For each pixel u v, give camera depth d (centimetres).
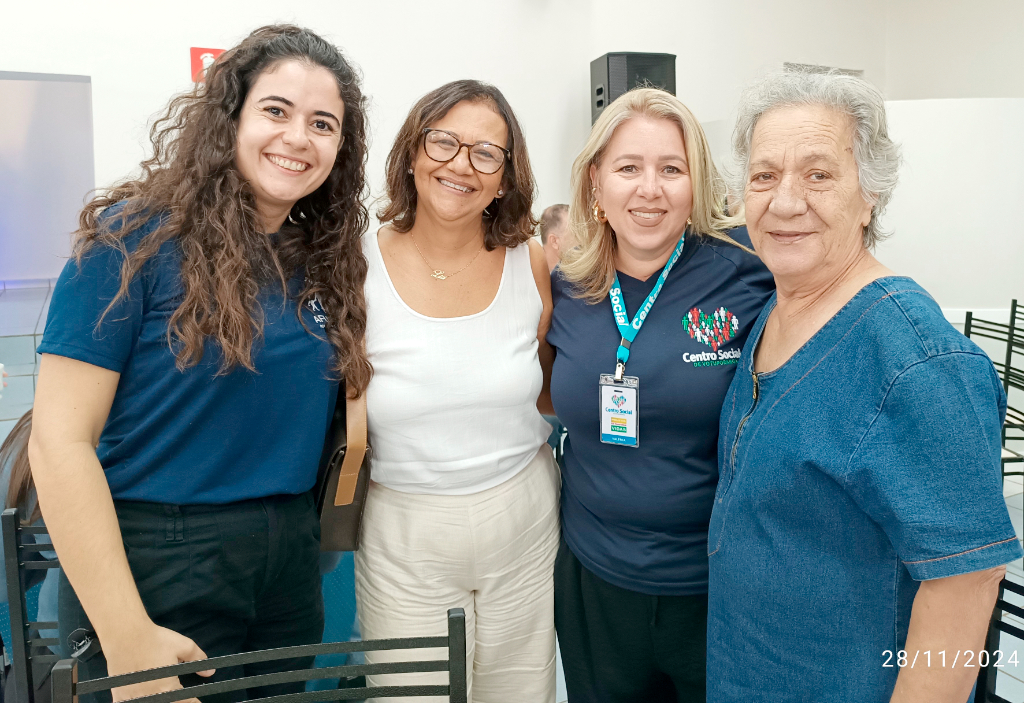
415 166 150
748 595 116
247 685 93
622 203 144
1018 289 536
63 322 115
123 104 396
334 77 133
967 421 92
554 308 167
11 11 370
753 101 116
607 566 154
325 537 158
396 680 158
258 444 132
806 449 105
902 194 531
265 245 132
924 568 94
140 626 117
